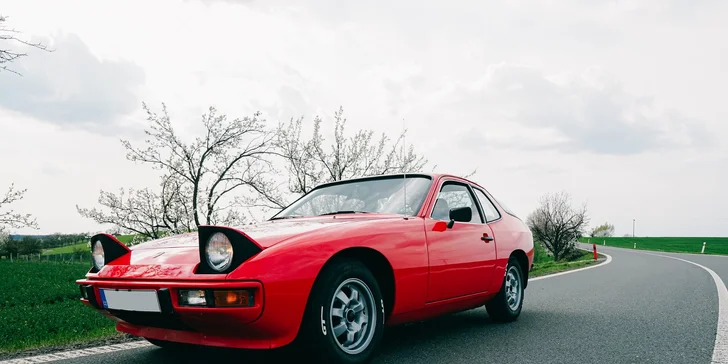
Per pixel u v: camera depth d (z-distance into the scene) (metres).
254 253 2.69
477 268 4.28
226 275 2.60
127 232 13.52
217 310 2.58
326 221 3.61
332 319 2.97
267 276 2.63
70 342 4.09
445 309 4.00
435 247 3.75
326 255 2.89
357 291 3.14
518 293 5.14
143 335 3.11
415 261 3.51
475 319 5.16
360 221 3.45
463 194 4.63
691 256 25.86
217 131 13.39
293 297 2.71
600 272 12.31
